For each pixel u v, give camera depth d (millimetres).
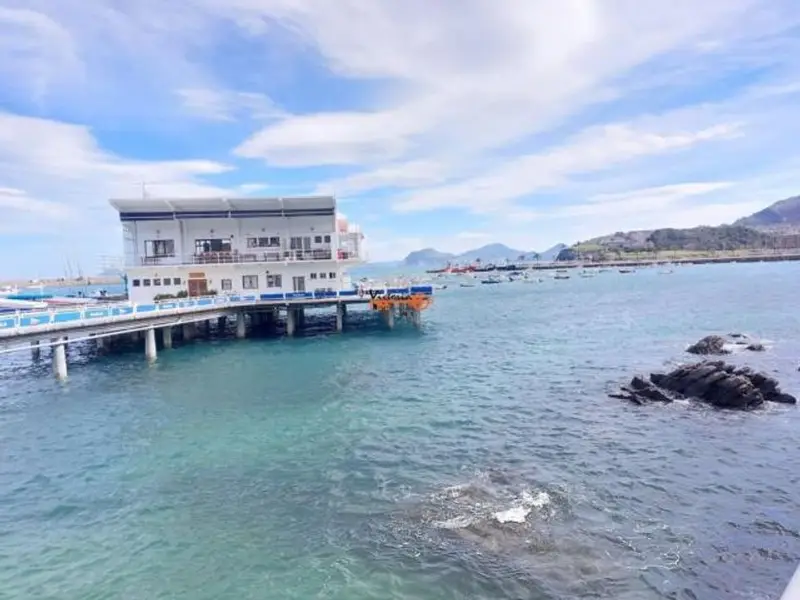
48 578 10461
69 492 14367
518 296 94188
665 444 16641
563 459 15688
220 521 12523
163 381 27609
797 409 19547
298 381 26984
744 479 14008
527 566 10359
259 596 9711
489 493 13461
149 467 15938
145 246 47344
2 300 40156
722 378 20750
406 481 14375
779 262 183000
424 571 10305
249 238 47938
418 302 44406
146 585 10148
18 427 20391
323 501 13352
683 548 10828
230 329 48188
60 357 28609
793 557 10469
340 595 9672
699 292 79750
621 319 52094
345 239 51688
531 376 27172
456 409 21312
